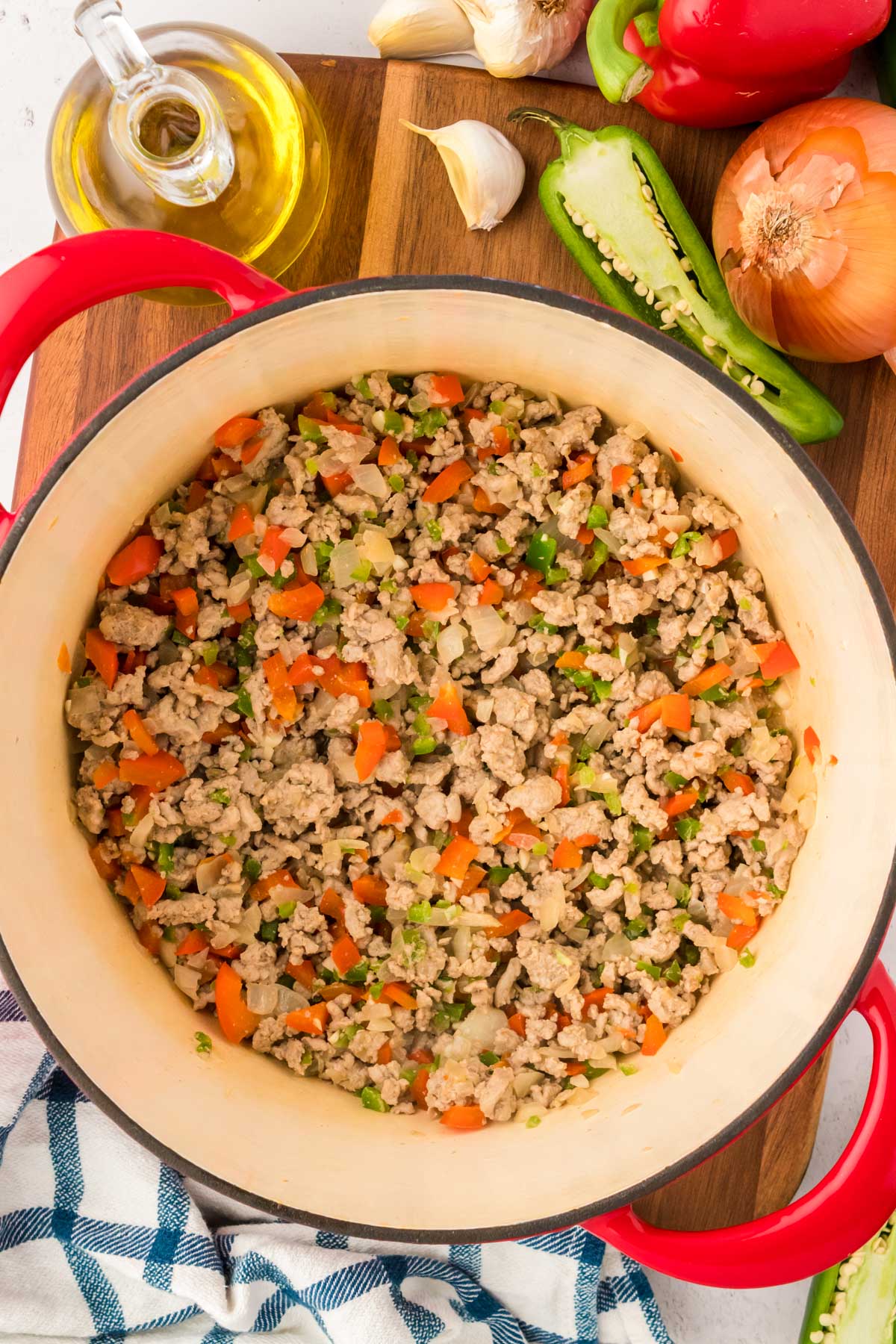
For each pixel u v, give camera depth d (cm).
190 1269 70
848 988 58
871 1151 59
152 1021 63
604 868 66
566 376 64
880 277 64
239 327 58
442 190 69
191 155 64
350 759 66
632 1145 61
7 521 60
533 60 68
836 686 63
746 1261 59
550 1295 71
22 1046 71
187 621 65
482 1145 63
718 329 68
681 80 66
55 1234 70
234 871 65
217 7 73
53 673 63
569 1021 66
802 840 65
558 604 66
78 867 64
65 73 76
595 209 67
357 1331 70
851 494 69
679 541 66
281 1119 63
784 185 64
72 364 69
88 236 59
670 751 67
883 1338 71
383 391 65
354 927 66
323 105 69
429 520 66
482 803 66
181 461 64
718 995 65
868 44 70
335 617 66
